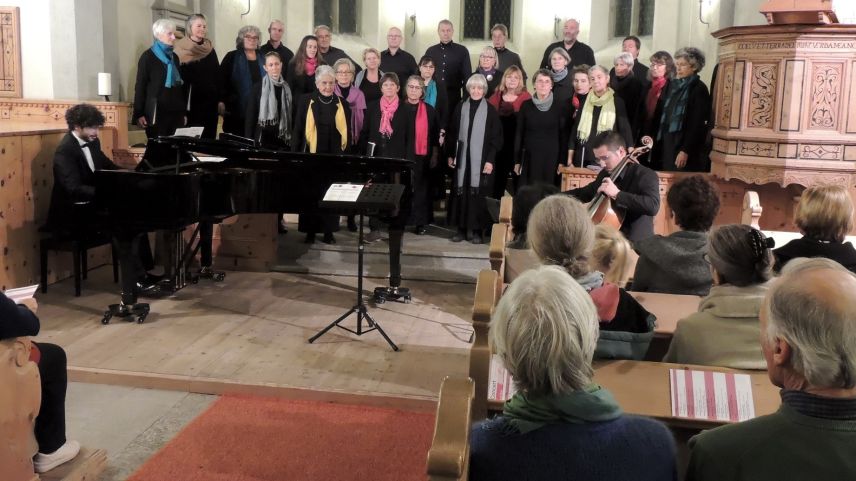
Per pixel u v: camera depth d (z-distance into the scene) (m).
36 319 2.55
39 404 2.64
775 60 4.88
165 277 5.52
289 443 3.28
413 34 10.80
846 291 1.20
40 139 5.52
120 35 7.38
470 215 6.47
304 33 10.24
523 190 3.94
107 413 3.59
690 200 3.15
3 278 5.18
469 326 4.89
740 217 5.52
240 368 4.04
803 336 1.19
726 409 1.96
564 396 1.30
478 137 6.39
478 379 2.04
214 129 6.96
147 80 6.45
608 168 4.41
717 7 7.86
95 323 4.74
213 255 6.19
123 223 4.56
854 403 1.19
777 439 1.21
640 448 1.28
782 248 2.95
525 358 1.30
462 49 7.86
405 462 3.13
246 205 4.83
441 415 1.22
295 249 6.35
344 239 6.58
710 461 1.27
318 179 4.92
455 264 6.14
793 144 4.87
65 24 6.91
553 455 1.26
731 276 2.15
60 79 6.98
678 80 5.84
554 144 6.32
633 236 4.34
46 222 5.41
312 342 4.48
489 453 1.28
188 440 3.28
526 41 10.62
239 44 7.03
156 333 4.58
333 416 3.57
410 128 6.48
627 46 7.17
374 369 4.08
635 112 6.41
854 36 4.67
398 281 5.45
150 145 4.91
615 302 2.18
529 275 1.40
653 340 2.72
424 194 6.67
